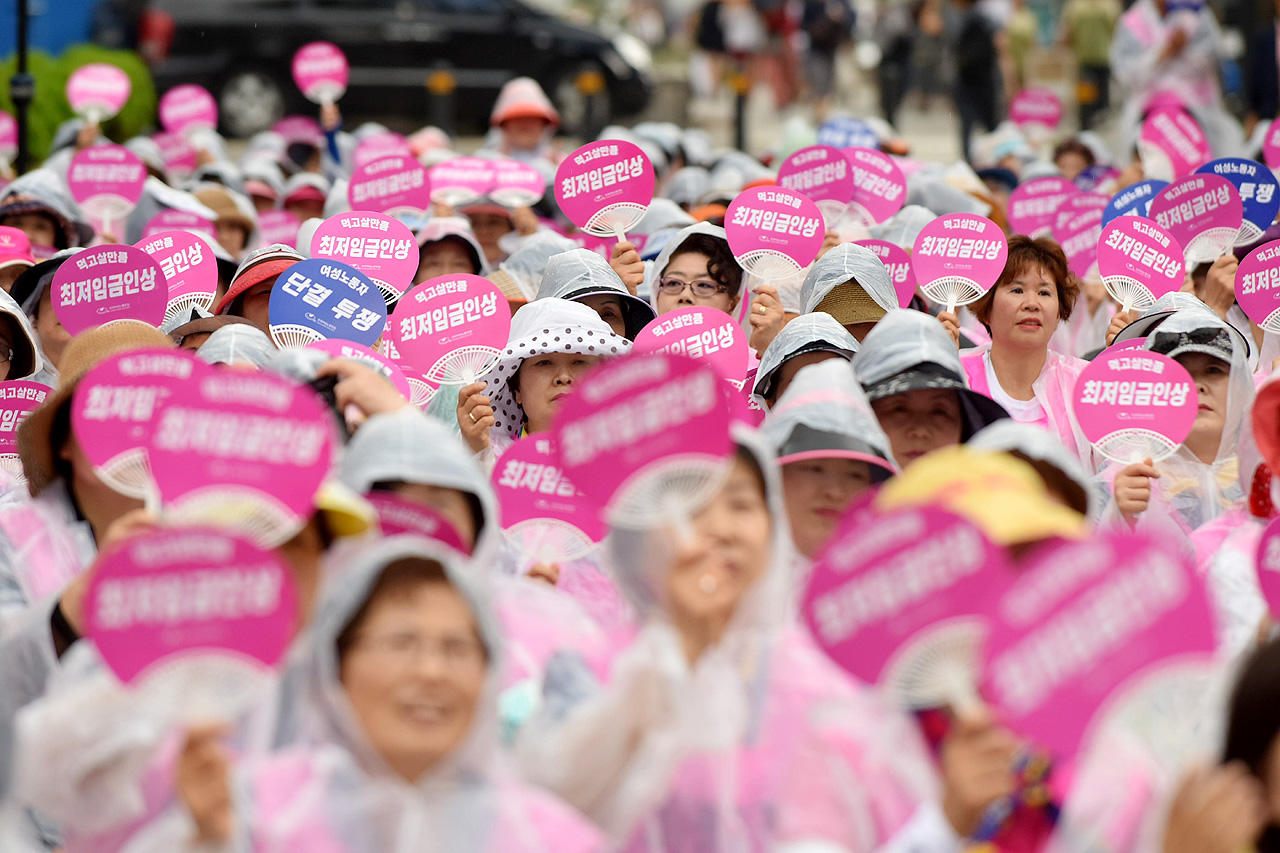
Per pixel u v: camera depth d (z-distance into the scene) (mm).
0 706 7336
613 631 9055
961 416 12602
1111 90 61344
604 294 16625
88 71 30281
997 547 6746
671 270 18125
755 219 17391
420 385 14492
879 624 6836
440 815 7539
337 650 7609
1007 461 7773
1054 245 16453
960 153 51188
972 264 16469
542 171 30719
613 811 7797
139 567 7047
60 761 7645
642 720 7824
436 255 20938
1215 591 11031
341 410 10633
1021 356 16328
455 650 7605
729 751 7969
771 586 8336
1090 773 7359
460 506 9383
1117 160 42219
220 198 25469
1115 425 13836
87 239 23750
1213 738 7332
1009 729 6871
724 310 18094
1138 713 6594
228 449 8172
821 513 10695
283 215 26891
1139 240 17766
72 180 22891
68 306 15758
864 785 7652
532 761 7918
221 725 7121
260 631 7133
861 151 22734
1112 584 6430
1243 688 7016
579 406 7922
